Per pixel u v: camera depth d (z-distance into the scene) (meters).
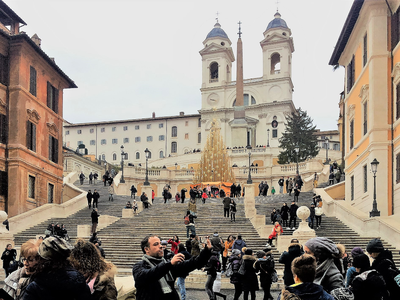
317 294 5.11
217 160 58.81
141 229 25.95
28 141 32.53
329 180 42.00
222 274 16.91
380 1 26.11
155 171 58.62
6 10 34.16
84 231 24.88
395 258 19.23
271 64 95.56
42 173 34.50
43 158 34.91
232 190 42.41
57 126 38.12
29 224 29.16
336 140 92.56
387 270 6.71
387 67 25.94
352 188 31.67
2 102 30.67
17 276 6.36
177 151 96.50
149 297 5.49
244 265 11.05
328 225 25.86
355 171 30.09
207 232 24.41
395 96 25.31
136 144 99.31
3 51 31.17
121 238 23.89
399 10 25.03
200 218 28.17
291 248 9.20
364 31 28.41
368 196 26.31
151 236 5.87
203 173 58.38
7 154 30.86
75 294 4.67
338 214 27.64
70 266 4.87
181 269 5.68
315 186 42.94
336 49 34.19
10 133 31.12
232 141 84.25
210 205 32.22
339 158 71.31
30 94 32.84
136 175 56.50
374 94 25.88
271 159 71.56
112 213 32.19
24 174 31.52
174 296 5.67
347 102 33.50
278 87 90.50
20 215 28.81
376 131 25.61
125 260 20.80
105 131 101.94
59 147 38.41
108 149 101.06
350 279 7.16
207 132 92.19
